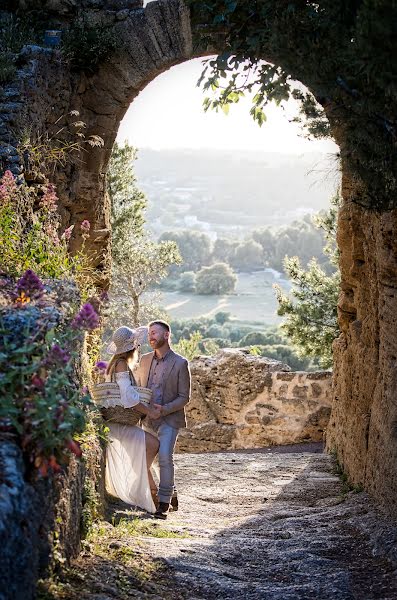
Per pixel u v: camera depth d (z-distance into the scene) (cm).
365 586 523
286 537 650
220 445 1438
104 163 1023
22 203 726
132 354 707
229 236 11856
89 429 593
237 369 1436
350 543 621
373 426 774
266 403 1423
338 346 1045
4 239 617
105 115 998
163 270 2203
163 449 731
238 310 7025
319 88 530
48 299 512
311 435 1405
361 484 831
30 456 362
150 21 972
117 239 2097
